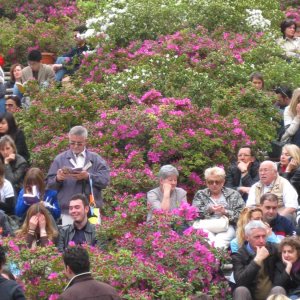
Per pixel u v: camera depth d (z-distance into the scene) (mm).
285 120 32500
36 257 23453
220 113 33125
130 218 25922
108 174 27469
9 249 23766
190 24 40344
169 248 24438
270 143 32406
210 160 30812
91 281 20234
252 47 38469
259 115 33031
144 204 26969
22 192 27422
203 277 24266
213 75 35875
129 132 31516
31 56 38125
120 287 23266
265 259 24172
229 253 24766
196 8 40656
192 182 30375
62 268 23219
